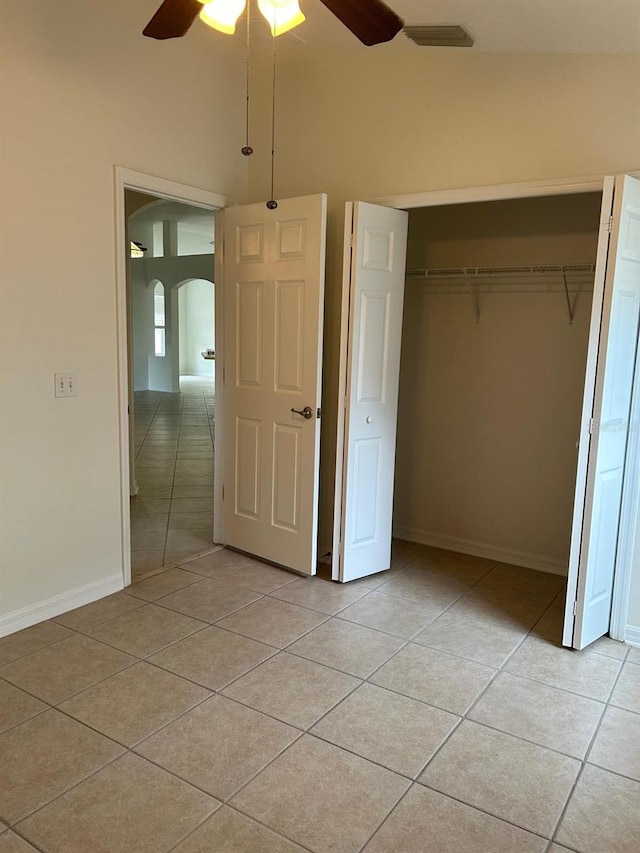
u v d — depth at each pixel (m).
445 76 3.19
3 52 2.62
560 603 3.38
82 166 2.96
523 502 3.89
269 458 3.69
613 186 2.55
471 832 1.80
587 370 2.68
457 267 3.97
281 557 3.71
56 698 2.39
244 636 2.91
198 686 2.49
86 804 1.87
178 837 1.76
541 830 1.82
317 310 3.35
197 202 3.60
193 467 6.36
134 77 3.15
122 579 3.41
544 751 2.16
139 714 2.30
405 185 3.36
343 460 3.44
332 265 3.61
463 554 4.11
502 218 3.79
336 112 3.54
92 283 3.06
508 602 3.38
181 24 2.10
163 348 14.36
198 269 11.62
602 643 2.96
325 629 3.00
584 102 2.85
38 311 2.85
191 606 3.21
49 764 2.04
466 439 4.05
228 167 3.77
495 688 2.54
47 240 2.85
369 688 2.51
